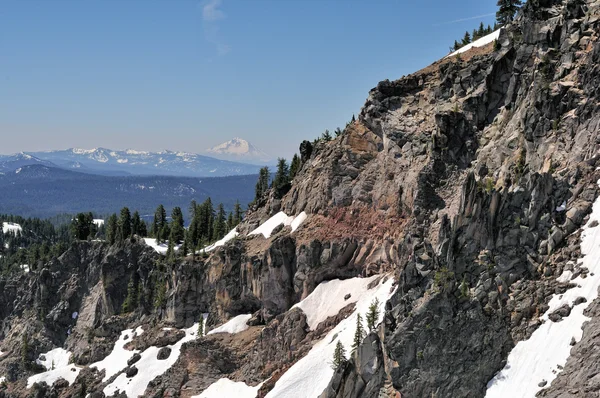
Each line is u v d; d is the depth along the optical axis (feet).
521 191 222.89
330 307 310.24
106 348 448.24
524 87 268.21
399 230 302.04
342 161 355.36
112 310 520.42
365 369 220.84
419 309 211.20
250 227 432.25
